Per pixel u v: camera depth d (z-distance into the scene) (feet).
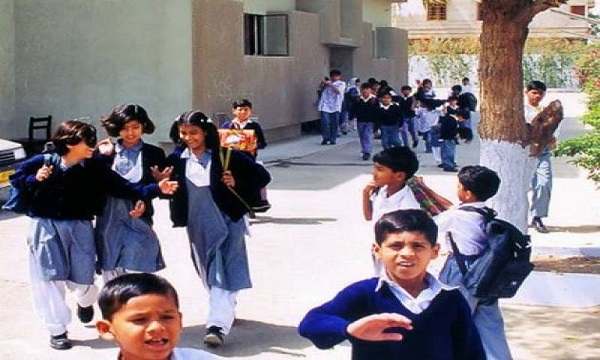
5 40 64.64
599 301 27.07
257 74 73.26
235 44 68.59
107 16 63.72
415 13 173.68
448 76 169.99
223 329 23.25
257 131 39.14
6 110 64.85
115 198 23.31
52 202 22.79
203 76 64.13
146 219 23.58
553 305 26.91
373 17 110.11
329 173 60.64
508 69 29.04
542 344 23.50
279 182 56.08
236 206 23.32
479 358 12.89
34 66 65.16
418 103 81.25
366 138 69.15
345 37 92.89
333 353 23.12
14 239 37.91
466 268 18.19
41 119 62.64
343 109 88.94
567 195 49.52
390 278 12.71
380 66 105.40
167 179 22.80
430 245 12.66
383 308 12.54
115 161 23.40
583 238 35.91
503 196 29.25
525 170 29.40
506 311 26.32
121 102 63.87
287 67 79.20
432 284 12.75
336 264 33.06
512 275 17.92
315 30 85.40
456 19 172.45
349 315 12.59
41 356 22.99
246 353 23.09
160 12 62.85
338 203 47.57
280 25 80.07
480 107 29.76
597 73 68.08
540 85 37.24
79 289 23.58
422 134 76.64
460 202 19.45
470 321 12.79
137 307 10.50
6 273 31.65
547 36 173.06
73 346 23.66
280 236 38.24
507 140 29.22
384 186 20.13
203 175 23.11
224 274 23.32
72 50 64.54
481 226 18.37
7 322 26.04
